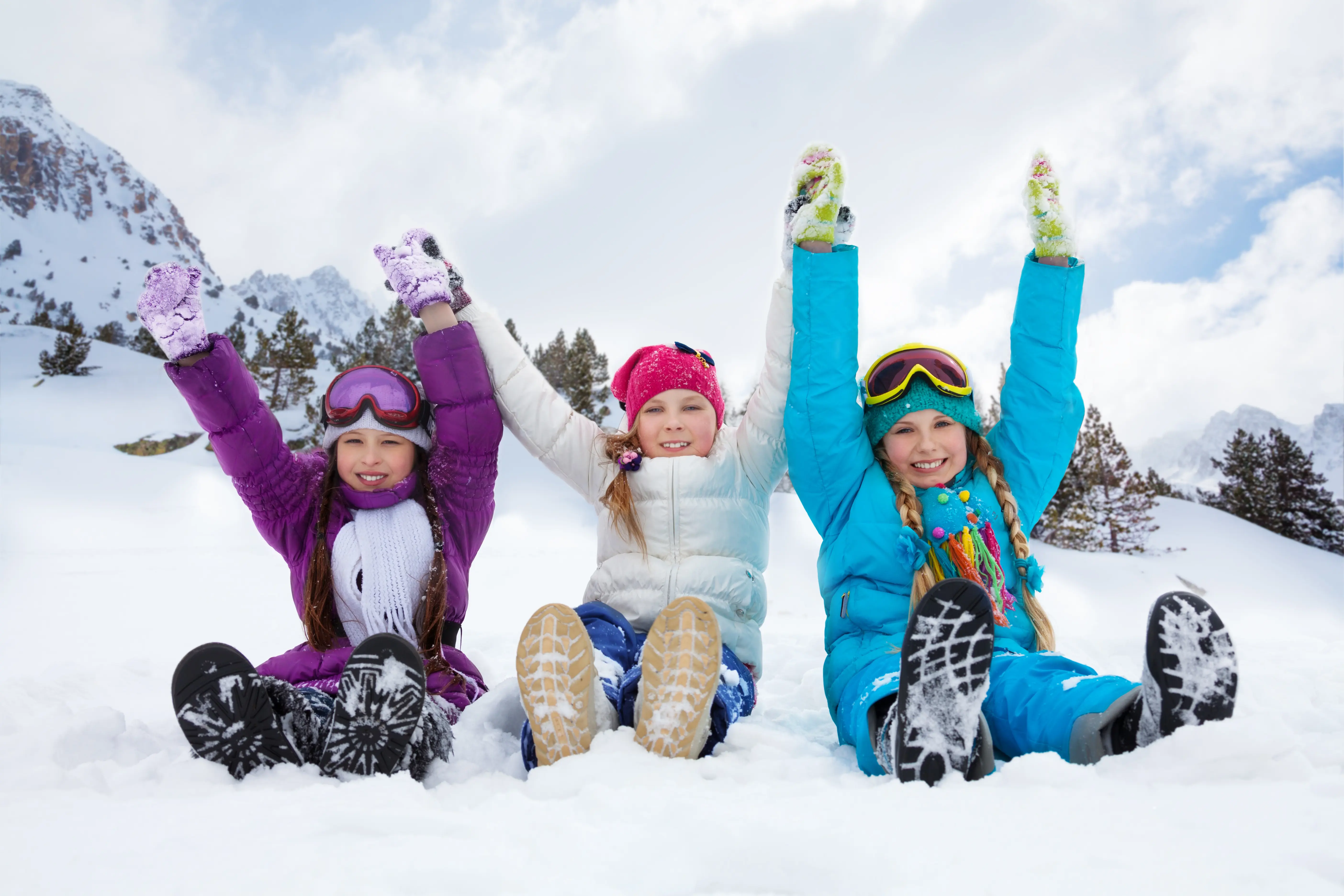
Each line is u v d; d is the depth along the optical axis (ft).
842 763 6.78
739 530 9.38
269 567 39.34
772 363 9.52
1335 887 3.34
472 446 9.15
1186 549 94.58
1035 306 9.25
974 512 8.58
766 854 3.87
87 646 18.56
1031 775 5.16
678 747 6.19
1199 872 3.53
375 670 5.71
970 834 4.11
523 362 9.91
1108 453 102.89
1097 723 5.70
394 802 4.93
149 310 8.29
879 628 8.21
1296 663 11.40
